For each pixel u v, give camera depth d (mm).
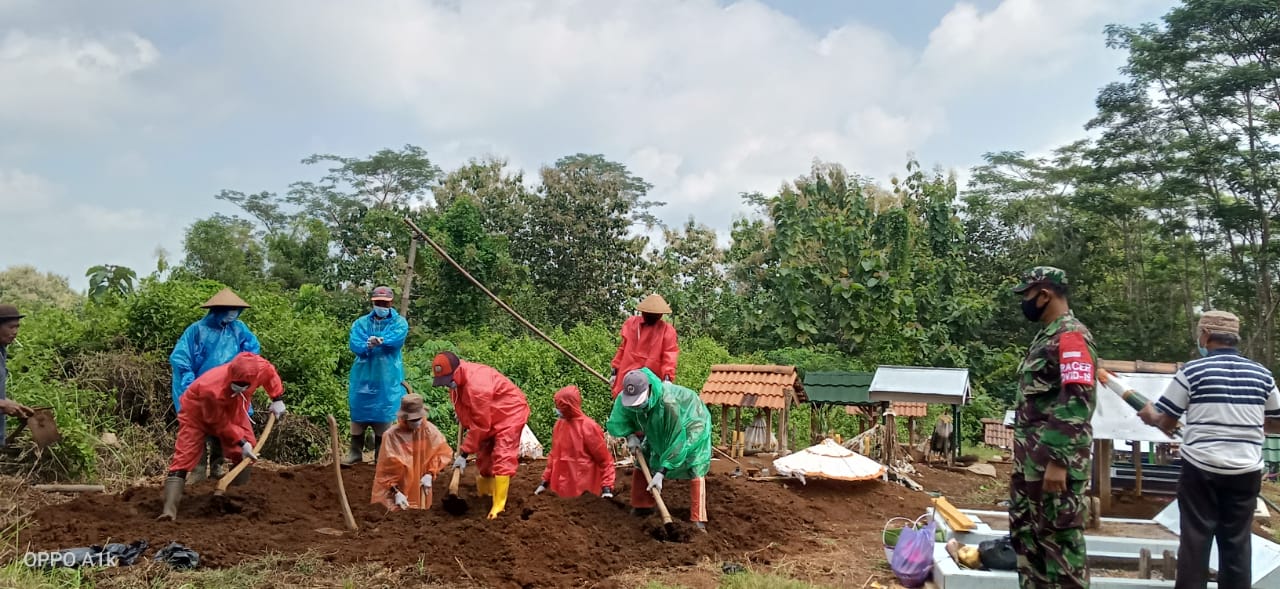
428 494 7922
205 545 6293
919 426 20625
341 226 24688
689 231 30984
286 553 6277
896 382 12250
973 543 7238
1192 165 30438
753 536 7812
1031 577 5156
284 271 23250
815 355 22156
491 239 23312
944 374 12219
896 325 23547
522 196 29266
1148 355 34281
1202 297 36625
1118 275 37188
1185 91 30750
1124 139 32906
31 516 6969
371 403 9641
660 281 28906
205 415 7273
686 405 7578
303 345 12633
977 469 14773
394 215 23594
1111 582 6082
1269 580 6062
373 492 7883
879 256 23859
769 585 6172
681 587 6145
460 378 7695
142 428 10773
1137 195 33906
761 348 24938
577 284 28281
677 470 7570
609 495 8312
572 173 29156
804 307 24375
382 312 9664
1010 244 35656
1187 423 5828
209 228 23062
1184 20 30094
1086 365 4879
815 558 7348
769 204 26094
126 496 7648
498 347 18000
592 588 6066
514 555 6395
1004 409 24625
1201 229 33031
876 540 8227
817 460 10391
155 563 5836
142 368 11109
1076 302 34594
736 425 12945
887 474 11820
